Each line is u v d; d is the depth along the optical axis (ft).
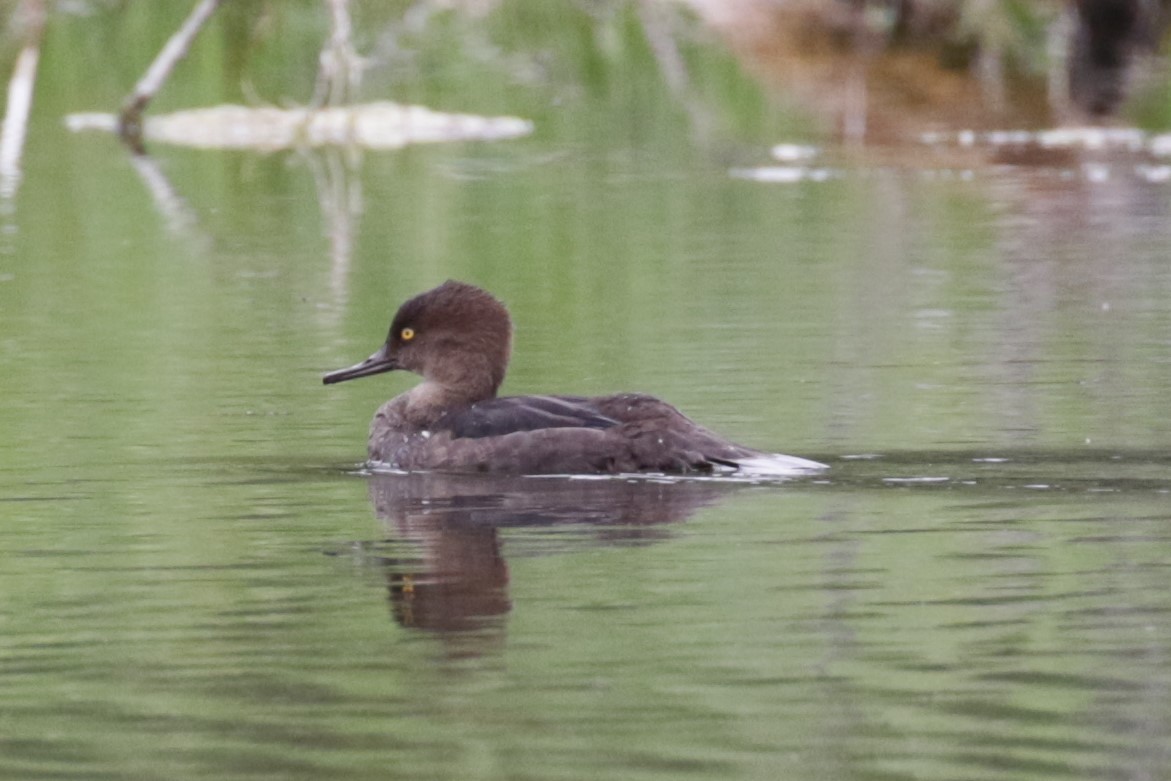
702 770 21.83
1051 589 29.09
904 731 22.94
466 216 80.43
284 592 29.86
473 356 43.68
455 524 34.53
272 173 94.02
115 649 26.96
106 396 48.34
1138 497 35.42
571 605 28.71
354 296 63.52
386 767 22.07
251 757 22.49
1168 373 48.88
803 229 76.38
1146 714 23.41
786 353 52.70
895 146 100.68
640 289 63.98
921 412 44.47
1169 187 85.61
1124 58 112.47
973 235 74.43
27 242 75.20
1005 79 115.24
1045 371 49.55
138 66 116.06
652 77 116.37
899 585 29.48
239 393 48.85
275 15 114.73
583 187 88.22
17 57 118.52
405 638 27.17
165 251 73.20
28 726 23.76
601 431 39.47
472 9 119.24
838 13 118.32
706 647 26.43
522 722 23.54
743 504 35.63
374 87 116.67
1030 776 21.47
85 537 33.96
